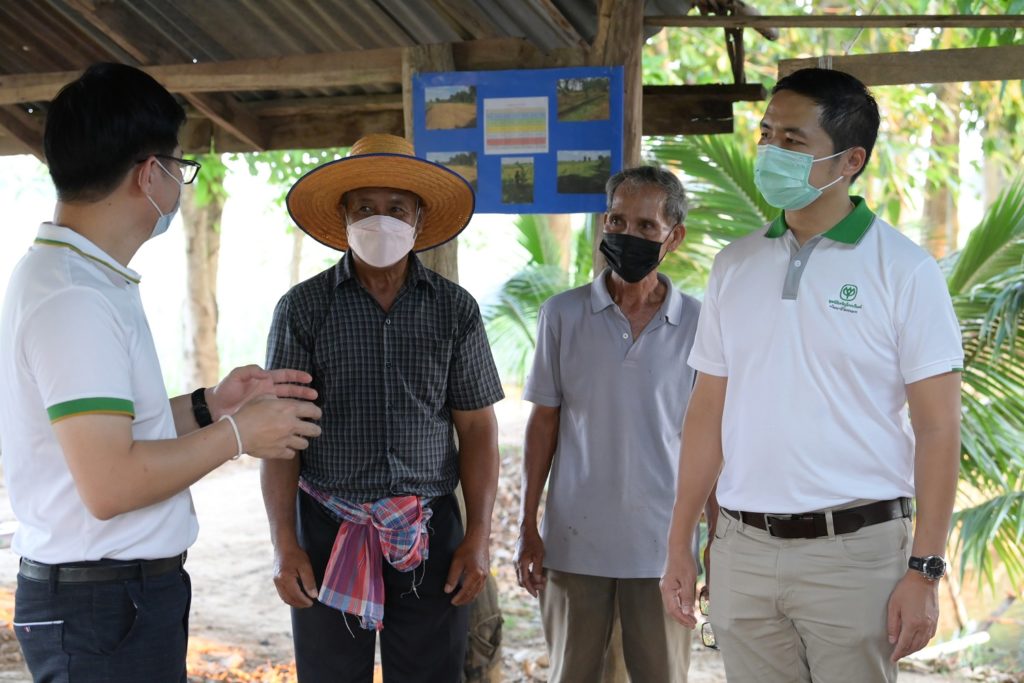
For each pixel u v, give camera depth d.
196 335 11.66
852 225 2.33
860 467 2.30
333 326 2.78
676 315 3.05
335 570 2.74
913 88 9.74
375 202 2.80
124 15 4.14
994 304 4.25
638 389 3.03
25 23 4.48
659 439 3.04
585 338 3.07
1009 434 4.48
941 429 2.24
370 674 2.89
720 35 9.95
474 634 3.54
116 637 2.03
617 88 3.58
